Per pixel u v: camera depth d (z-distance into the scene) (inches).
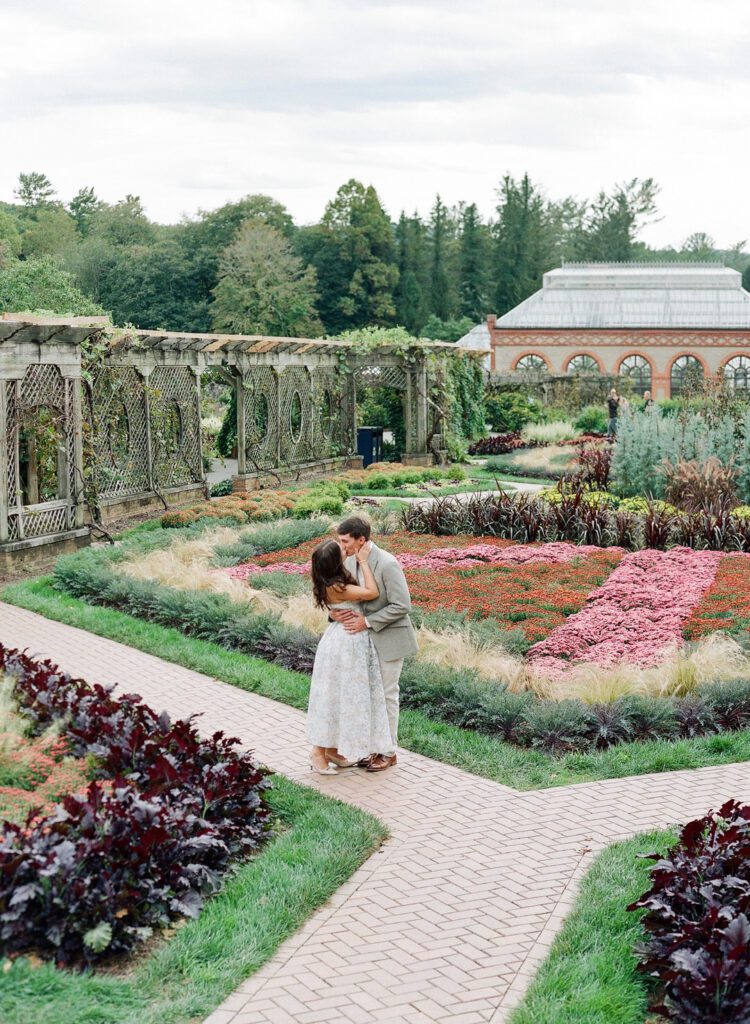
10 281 1501.0
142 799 197.6
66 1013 149.3
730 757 272.5
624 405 782.5
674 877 175.8
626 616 397.7
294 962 172.1
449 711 302.8
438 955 174.7
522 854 214.2
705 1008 155.1
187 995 159.2
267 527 594.9
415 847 217.8
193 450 778.2
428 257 3157.0
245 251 2239.2
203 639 390.3
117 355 646.5
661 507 660.7
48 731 240.2
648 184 3565.5
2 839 180.1
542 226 3430.1
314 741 255.9
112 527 635.5
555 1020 154.2
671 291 1974.7
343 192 2623.0
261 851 213.8
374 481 836.0
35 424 543.5
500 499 630.5
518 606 418.3
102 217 2876.5
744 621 390.6
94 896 171.2
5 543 506.9
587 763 267.3
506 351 1959.9
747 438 704.4
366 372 1036.5
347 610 255.6
